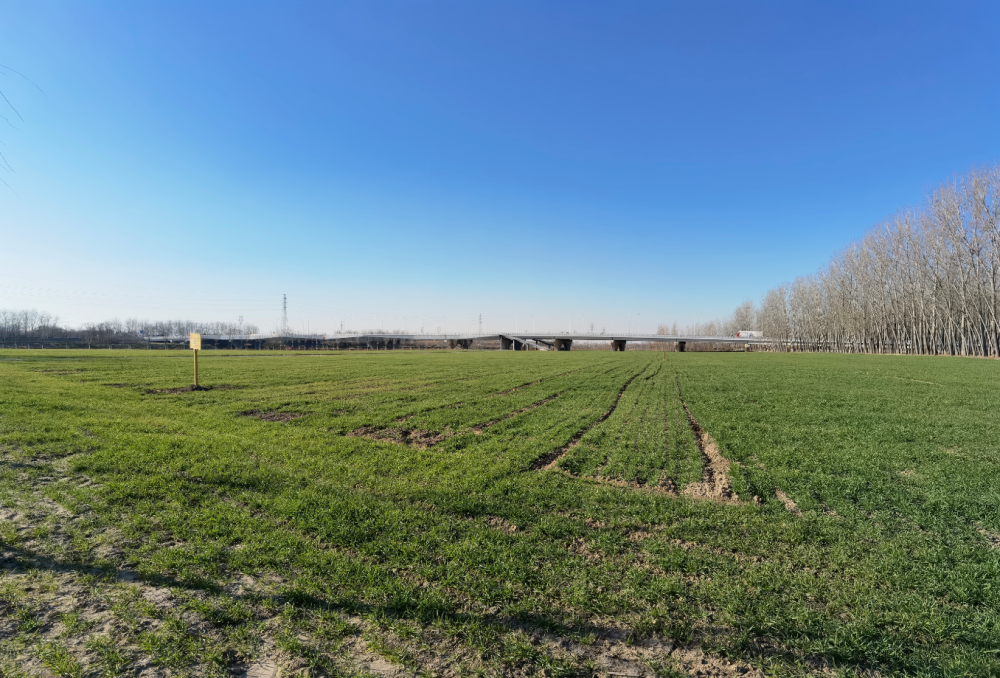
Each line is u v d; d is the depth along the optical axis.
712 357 66.62
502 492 8.06
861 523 6.75
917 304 75.50
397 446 11.48
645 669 3.89
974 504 7.46
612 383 26.78
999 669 3.76
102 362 37.53
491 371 35.59
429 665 3.89
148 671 3.72
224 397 19.50
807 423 14.38
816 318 110.69
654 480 9.00
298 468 9.27
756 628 4.34
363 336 143.38
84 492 7.45
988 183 60.38
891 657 3.95
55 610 4.45
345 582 5.02
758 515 7.06
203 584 4.96
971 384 24.84
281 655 3.97
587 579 5.18
